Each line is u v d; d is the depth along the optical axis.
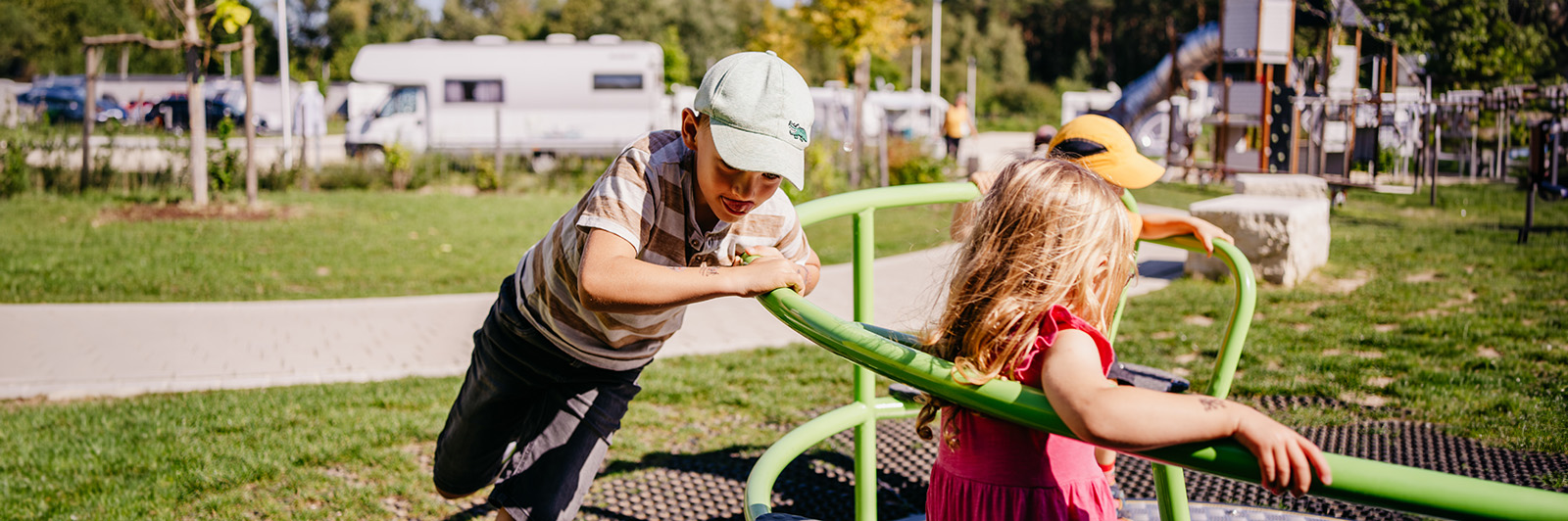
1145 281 8.30
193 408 5.00
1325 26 17.38
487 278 9.31
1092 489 1.66
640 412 4.97
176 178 15.59
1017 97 59.59
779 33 25.53
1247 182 10.55
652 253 1.94
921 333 1.72
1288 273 7.76
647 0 63.75
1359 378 5.09
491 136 22.53
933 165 18.23
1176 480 2.28
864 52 20.06
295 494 3.89
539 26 71.81
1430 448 4.08
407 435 4.59
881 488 3.82
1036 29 77.56
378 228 12.39
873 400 2.62
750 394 5.30
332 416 4.87
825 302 7.91
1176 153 20.67
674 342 6.57
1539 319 6.33
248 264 9.66
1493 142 17.59
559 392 2.37
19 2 53.75
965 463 1.68
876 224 13.30
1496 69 17.56
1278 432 1.11
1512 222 11.17
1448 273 7.99
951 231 2.66
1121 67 73.88
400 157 17.98
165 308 7.65
